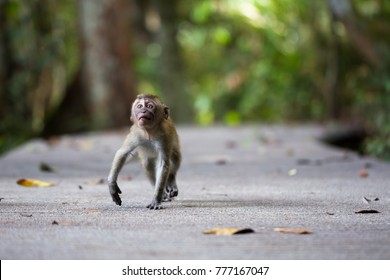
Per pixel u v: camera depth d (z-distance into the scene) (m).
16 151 13.58
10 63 19.56
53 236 5.30
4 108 19.31
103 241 5.12
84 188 8.27
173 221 5.96
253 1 25.50
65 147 14.33
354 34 18.47
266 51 25.83
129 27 21.06
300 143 14.84
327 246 4.98
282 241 5.14
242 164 11.12
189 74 30.44
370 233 5.44
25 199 7.30
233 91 27.73
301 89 25.02
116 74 20.62
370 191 7.93
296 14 24.77
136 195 7.64
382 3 20.23
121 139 16.16
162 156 6.86
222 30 25.47
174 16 28.41
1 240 5.15
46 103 21.58
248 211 6.51
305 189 8.17
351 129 18.83
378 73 18.22
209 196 7.61
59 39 20.59
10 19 20.12
